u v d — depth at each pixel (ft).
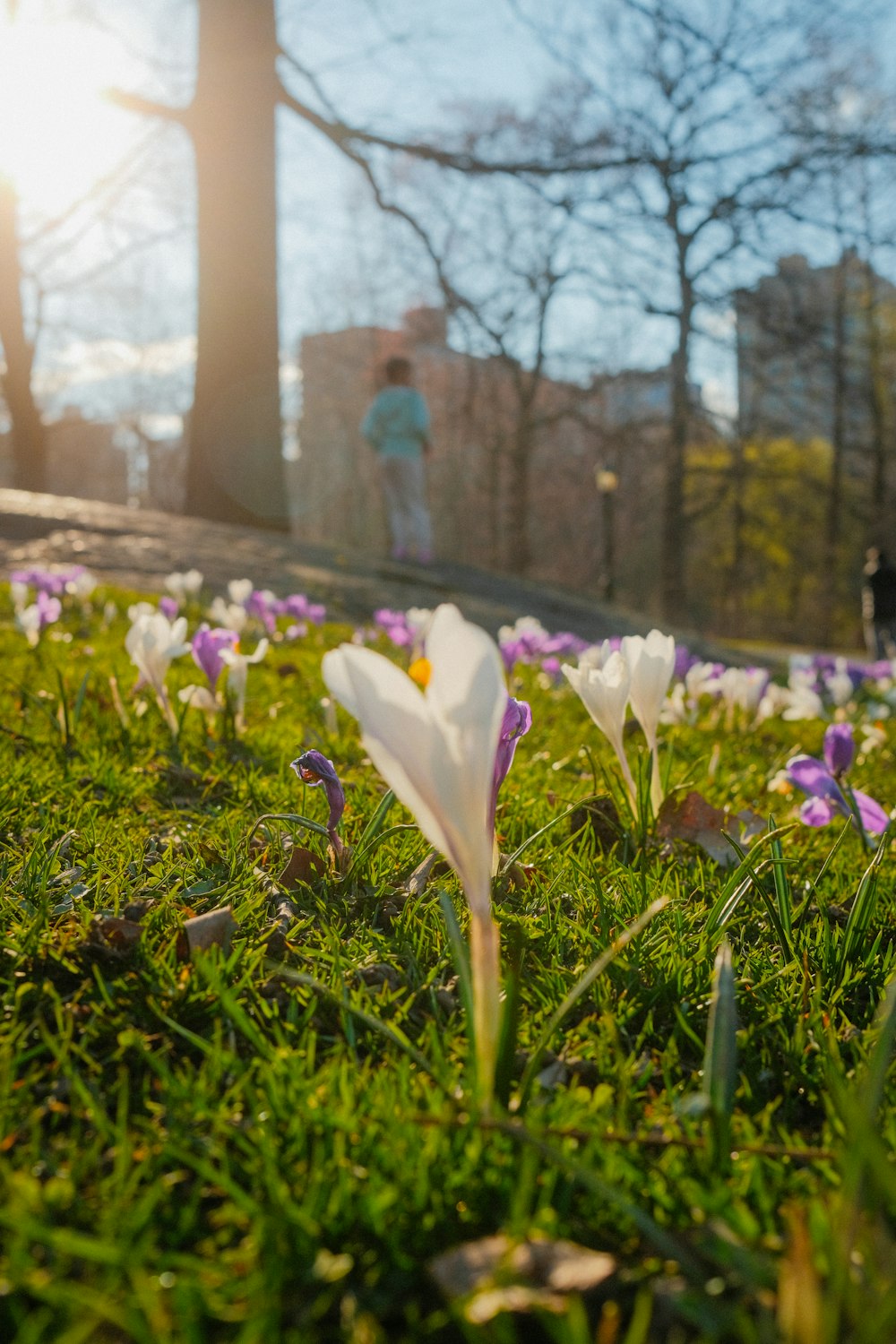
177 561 41.04
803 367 89.30
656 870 8.16
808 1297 2.86
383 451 56.13
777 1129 4.77
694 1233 3.75
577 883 7.75
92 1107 4.35
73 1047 5.04
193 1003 5.53
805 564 165.99
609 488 101.30
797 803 12.64
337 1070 4.78
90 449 262.06
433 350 186.19
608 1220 3.97
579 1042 5.51
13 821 8.64
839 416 127.54
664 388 133.59
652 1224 3.53
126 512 48.49
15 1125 4.42
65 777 10.09
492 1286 3.31
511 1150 4.17
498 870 7.50
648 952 6.52
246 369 59.77
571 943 6.83
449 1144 4.24
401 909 7.21
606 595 101.35
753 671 17.61
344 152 64.13
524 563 124.57
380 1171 4.13
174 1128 4.38
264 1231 3.67
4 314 87.86
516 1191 3.99
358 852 7.43
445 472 201.57
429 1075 5.02
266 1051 4.96
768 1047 5.52
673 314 93.56
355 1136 4.32
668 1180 4.08
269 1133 4.34
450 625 3.57
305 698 16.79
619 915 7.03
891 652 50.08
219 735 12.31
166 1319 3.14
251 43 58.34
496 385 145.59
